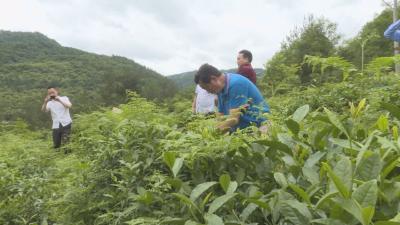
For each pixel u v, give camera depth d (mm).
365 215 1587
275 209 2090
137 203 2623
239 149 2609
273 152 2566
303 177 2334
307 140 2574
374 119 3014
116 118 3432
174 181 2500
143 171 2949
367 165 1891
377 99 3779
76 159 3885
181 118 3771
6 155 5336
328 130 2395
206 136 2859
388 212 1841
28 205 3773
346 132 2148
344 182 1763
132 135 3152
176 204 2549
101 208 2998
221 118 3520
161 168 2961
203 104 7047
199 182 2635
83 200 3191
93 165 3256
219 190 2639
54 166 5121
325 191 2055
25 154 5504
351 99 4918
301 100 5195
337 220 1748
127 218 2713
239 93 4594
